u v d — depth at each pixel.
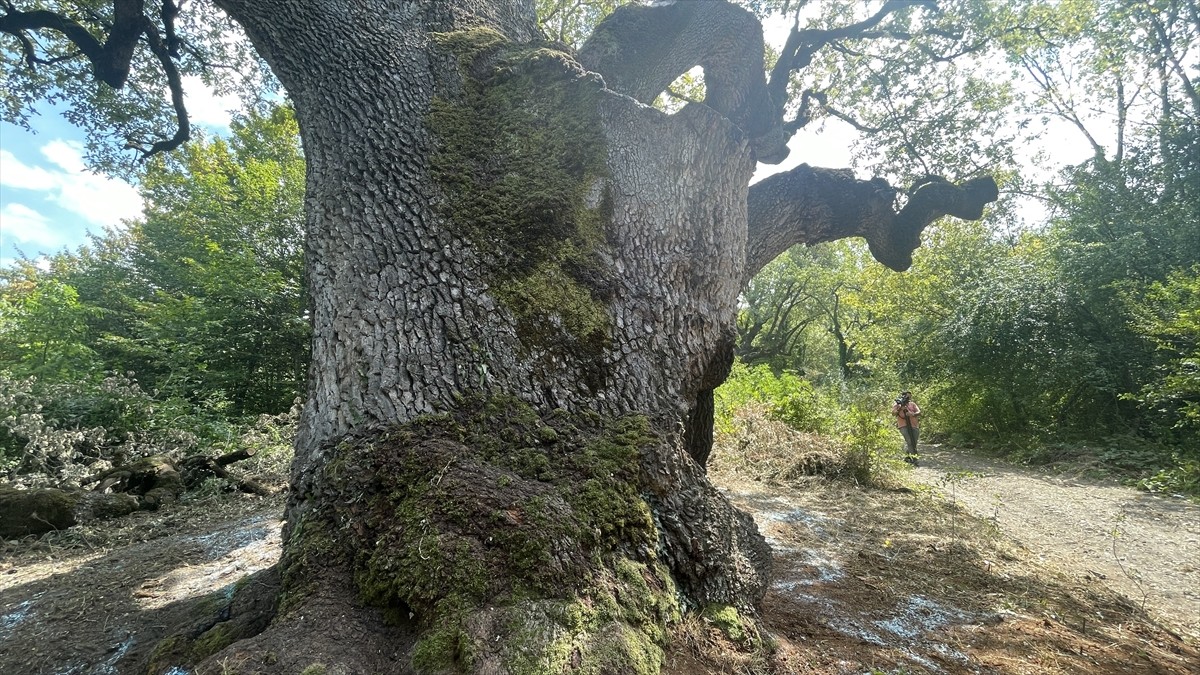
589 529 1.74
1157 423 8.21
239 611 1.86
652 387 2.34
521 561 1.59
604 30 3.68
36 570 3.62
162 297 11.40
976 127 5.98
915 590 3.25
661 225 2.70
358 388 2.02
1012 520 5.48
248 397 11.10
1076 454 8.31
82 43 4.85
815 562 3.59
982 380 10.63
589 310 2.33
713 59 3.59
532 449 1.93
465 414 1.97
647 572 1.84
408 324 2.15
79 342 9.34
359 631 1.52
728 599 2.07
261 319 11.45
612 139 2.76
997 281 10.55
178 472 5.78
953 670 2.26
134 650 2.23
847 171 4.26
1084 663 2.46
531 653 1.42
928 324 12.27
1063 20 5.64
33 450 5.53
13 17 4.76
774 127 3.54
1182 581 3.95
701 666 1.73
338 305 2.25
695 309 2.68
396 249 2.37
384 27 3.20
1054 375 9.26
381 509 1.73
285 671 1.34
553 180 2.63
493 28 3.52
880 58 6.27
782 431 7.38
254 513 4.87
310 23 3.08
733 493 5.58
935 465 8.80
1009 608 3.08
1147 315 7.99
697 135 2.96
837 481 6.28
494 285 2.29
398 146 2.73
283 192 12.98
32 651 2.32
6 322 8.57
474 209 2.53
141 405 7.54
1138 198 9.57
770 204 4.00
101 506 4.78
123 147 7.07
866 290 14.97
